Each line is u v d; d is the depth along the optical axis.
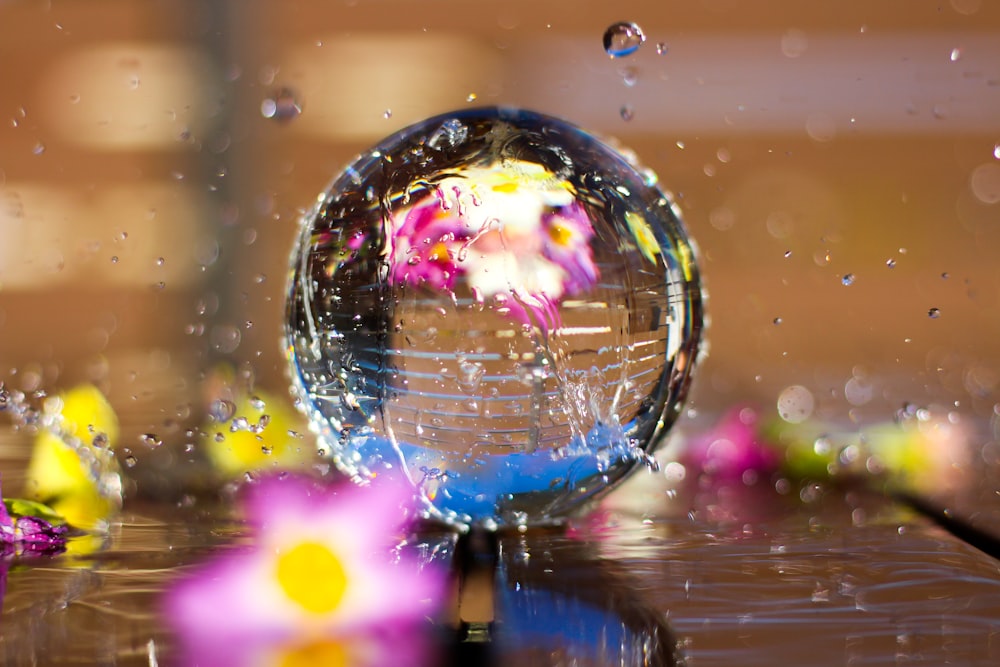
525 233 0.37
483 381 0.37
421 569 0.36
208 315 0.91
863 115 1.39
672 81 1.37
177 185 1.01
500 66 1.40
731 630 0.32
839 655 0.31
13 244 1.39
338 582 0.34
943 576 0.35
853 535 0.39
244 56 0.95
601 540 0.38
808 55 1.38
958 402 0.68
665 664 0.30
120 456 0.49
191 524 0.40
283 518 0.40
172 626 0.32
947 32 1.37
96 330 1.34
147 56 1.34
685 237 0.40
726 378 0.84
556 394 0.37
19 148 1.43
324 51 1.37
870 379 0.82
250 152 0.94
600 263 0.37
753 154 1.38
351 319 0.38
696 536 0.39
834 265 1.39
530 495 0.38
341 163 1.34
